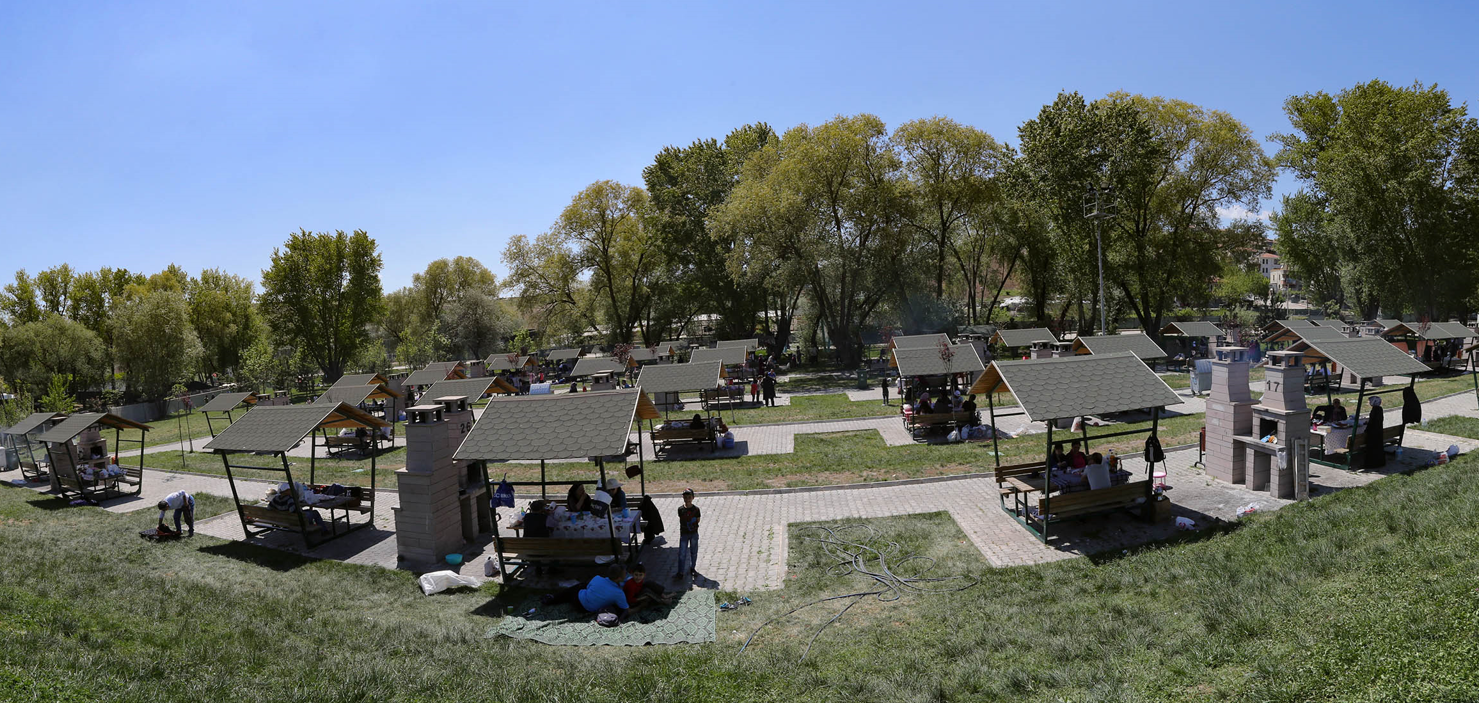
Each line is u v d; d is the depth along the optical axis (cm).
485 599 1162
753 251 4947
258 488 2130
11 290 6688
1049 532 1292
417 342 8081
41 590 1104
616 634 988
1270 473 1420
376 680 801
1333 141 4984
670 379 2689
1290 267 6419
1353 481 1446
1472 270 4525
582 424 1234
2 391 4544
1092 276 4450
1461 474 1274
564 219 6059
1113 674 722
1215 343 4216
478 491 1465
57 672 741
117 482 2153
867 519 1450
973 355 2612
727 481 1839
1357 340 1578
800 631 978
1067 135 3922
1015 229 5450
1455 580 743
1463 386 2581
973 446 2072
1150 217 4544
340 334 7075
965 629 915
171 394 5919
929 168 5041
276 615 1073
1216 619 816
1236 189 4253
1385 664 615
